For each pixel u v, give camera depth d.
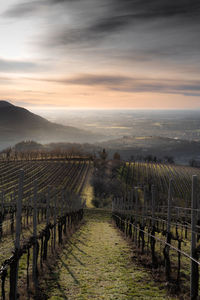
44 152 150.25
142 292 8.96
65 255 14.36
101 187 85.00
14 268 8.35
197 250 8.04
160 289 9.20
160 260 12.28
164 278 10.11
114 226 32.16
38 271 11.09
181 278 10.05
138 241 16.05
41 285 9.83
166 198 59.44
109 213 48.47
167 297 8.41
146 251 14.52
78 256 14.27
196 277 8.03
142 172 105.50
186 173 103.88
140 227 15.43
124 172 104.56
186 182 91.25
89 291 9.26
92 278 10.64
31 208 27.20
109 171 104.00
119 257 13.92
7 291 9.37
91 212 48.28
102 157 116.50
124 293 8.95
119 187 86.00
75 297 8.75
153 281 9.96
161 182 92.19
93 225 32.44
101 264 12.66
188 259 12.86
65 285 9.88
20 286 9.58
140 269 11.59
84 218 41.09
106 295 8.85
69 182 94.56
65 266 12.31
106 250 15.77
